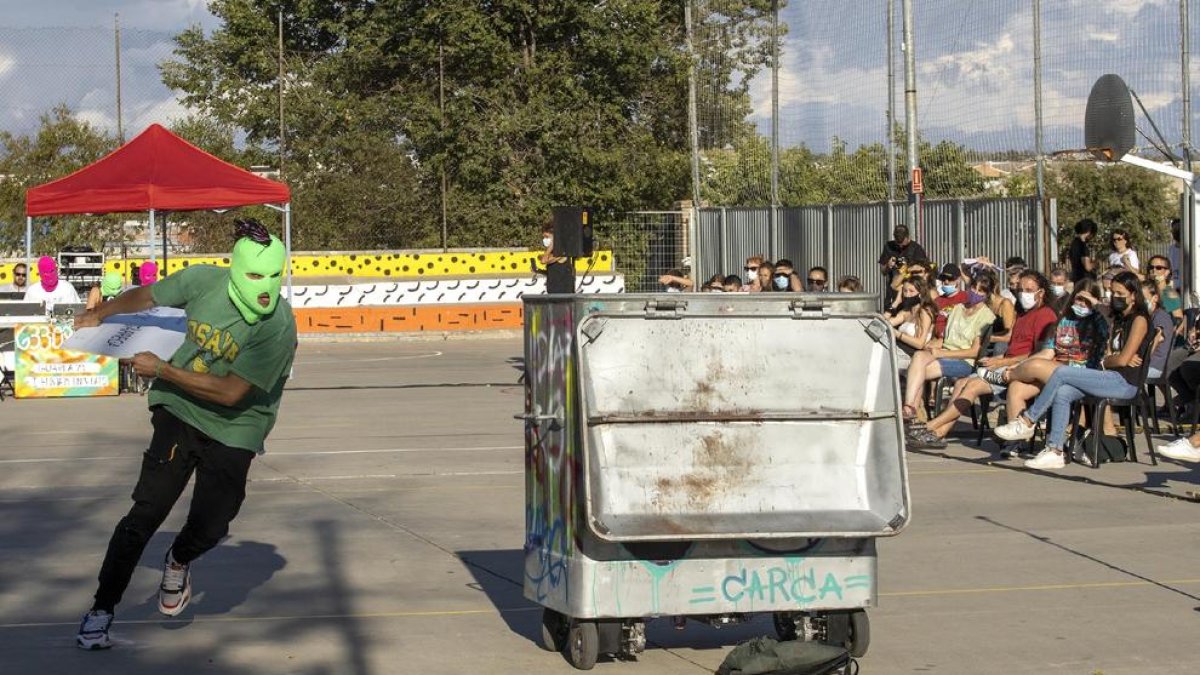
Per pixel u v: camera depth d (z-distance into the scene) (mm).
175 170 20297
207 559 8195
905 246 18500
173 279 6215
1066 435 11562
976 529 8922
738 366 5766
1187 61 16125
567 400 5684
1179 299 14930
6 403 18266
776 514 5691
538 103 33375
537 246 31875
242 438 6211
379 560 8133
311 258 29641
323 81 36438
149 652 6207
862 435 5855
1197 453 10047
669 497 5629
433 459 12312
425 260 30062
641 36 34094
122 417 16391
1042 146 18062
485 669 5930
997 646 6258
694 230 27906
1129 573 7672
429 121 33312
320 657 6129
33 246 33344
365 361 24641
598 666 5973
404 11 34156
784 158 24828
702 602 5641
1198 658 6059
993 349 14008
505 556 8211
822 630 6012
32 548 8578
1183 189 14609
